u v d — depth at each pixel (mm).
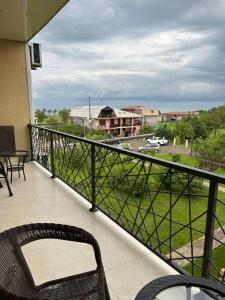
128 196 2395
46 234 1323
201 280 1117
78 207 3045
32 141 5535
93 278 1292
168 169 1832
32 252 2141
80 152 3316
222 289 1077
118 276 1856
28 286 1193
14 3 3328
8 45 5137
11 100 5352
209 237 1543
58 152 4102
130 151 2203
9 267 1111
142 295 1022
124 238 2355
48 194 3482
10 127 4844
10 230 1237
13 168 4133
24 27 4340
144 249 2186
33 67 5715
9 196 3410
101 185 2809
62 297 1188
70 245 2246
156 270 1922
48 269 1936
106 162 2674
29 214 2857
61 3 3354
